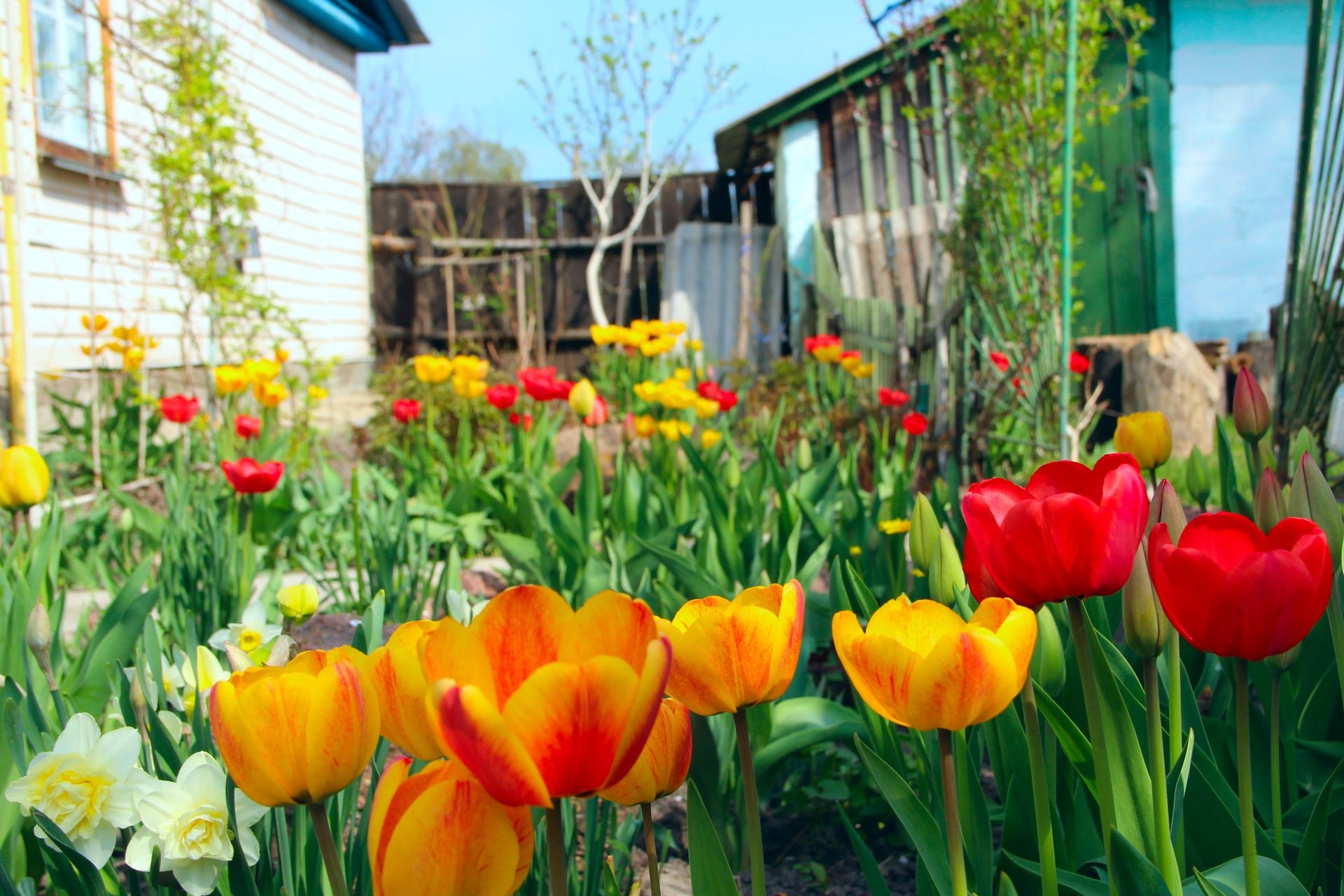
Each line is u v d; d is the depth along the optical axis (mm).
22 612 1987
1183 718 1442
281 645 1405
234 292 6668
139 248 8117
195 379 8664
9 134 5863
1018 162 4715
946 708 854
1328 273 2586
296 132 11617
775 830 2162
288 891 1214
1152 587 1009
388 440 7129
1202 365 7156
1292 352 2705
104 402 6426
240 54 10195
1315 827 1205
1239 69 8680
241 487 3186
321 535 4457
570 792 706
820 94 10594
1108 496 899
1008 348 5145
